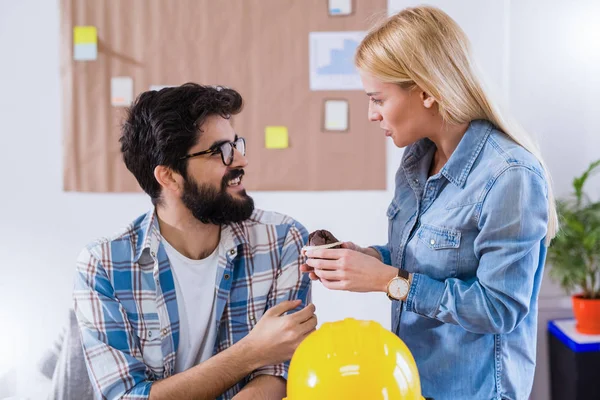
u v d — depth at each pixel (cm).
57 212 260
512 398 129
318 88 255
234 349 129
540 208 117
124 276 138
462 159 125
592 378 223
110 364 132
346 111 256
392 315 144
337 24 253
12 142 257
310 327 129
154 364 138
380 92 127
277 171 259
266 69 255
